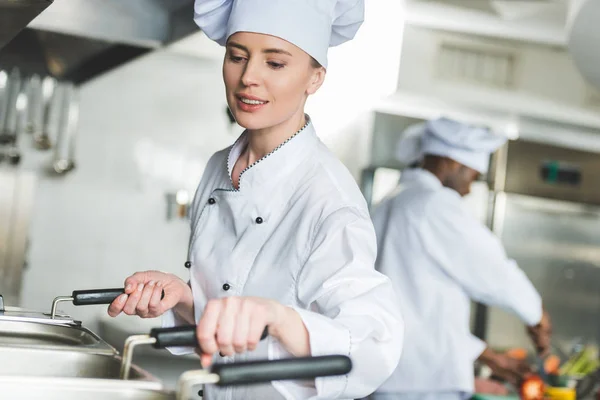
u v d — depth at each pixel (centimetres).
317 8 152
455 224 298
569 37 252
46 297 409
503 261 302
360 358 124
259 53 148
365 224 145
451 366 295
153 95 425
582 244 468
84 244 416
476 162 320
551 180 465
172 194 427
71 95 412
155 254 425
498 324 452
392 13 431
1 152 403
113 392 107
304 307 141
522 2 411
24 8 189
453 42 440
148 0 299
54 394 106
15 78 401
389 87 436
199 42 429
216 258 162
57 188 412
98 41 337
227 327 103
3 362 137
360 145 437
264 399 146
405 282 299
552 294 464
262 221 156
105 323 396
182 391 95
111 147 420
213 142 433
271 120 151
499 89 450
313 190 152
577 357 411
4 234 404
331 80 433
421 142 332
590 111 465
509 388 394
